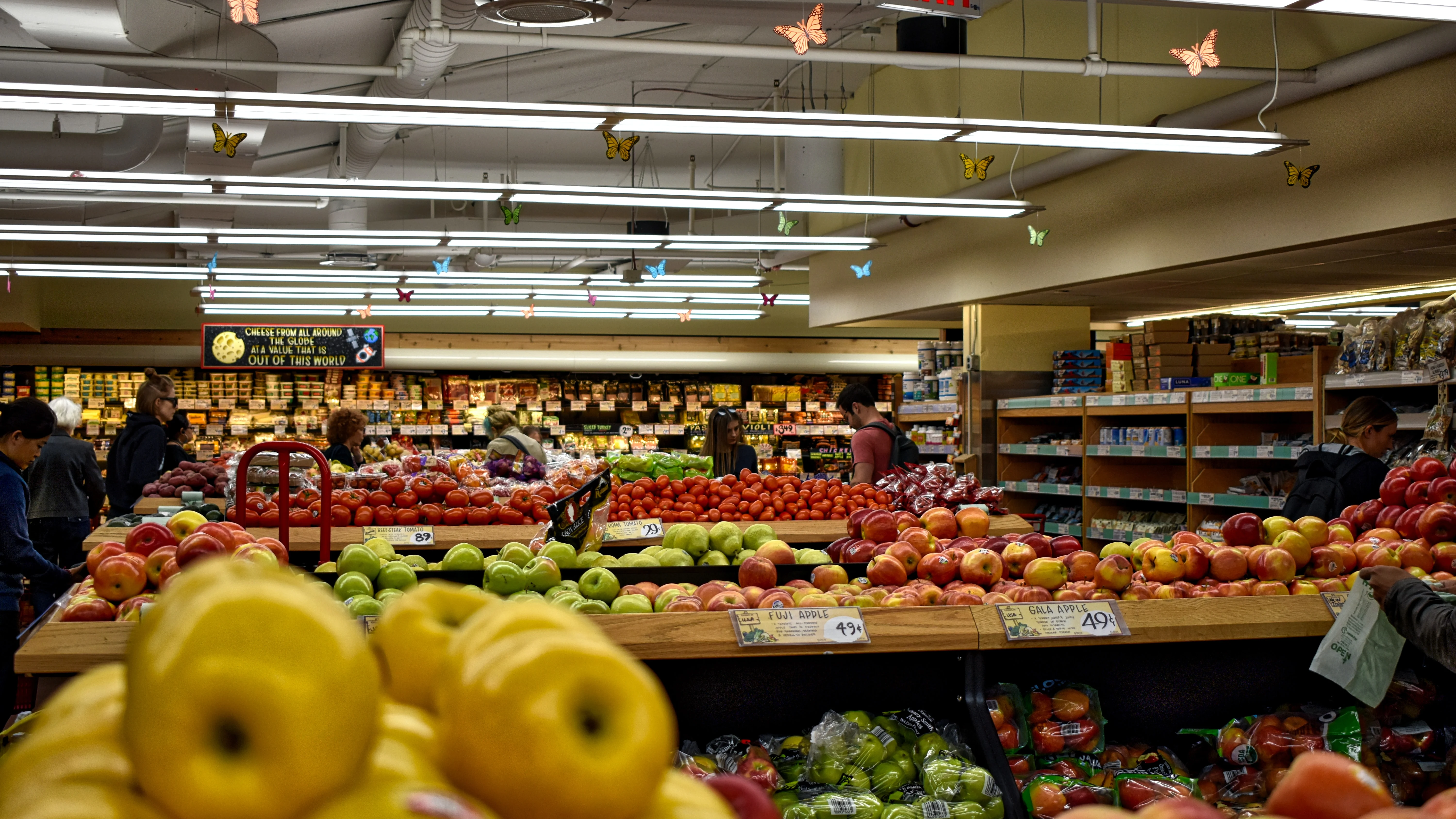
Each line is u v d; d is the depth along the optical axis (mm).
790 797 2223
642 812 633
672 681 2477
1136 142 4992
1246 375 7402
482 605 873
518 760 602
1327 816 835
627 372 13711
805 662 2514
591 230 12688
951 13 4598
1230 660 2678
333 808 536
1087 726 2443
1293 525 2803
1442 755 2469
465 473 5625
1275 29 5621
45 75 7516
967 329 9664
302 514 4637
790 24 5949
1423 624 2123
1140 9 6910
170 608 575
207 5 6031
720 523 3539
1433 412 5301
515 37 5582
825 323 11398
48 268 9000
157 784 521
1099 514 8664
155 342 12281
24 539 4234
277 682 526
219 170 7293
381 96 7949
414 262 11734
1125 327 11438
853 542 3193
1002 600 2439
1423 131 5227
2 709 4188
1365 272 7215
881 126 4688
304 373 12750
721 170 11703
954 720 2488
